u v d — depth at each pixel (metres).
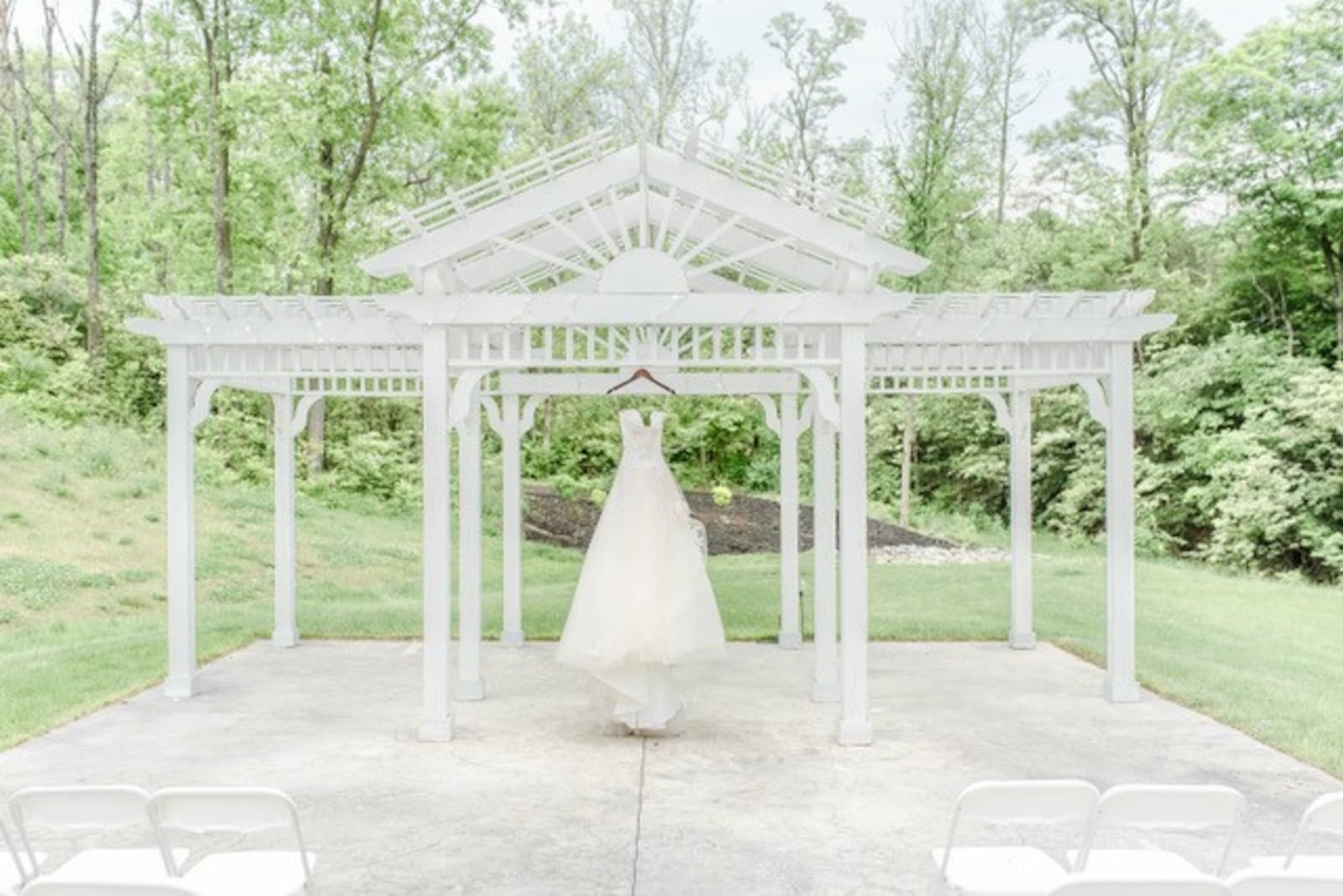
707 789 6.60
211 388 9.43
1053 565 18.56
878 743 7.71
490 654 11.39
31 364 21.45
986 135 25.44
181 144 22.03
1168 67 25.27
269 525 18.09
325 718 8.50
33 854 4.11
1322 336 21.03
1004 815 3.92
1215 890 3.22
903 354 9.23
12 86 27.62
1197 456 21.06
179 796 3.82
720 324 7.58
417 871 5.23
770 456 26.44
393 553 17.84
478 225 7.47
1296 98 19.84
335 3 20.52
